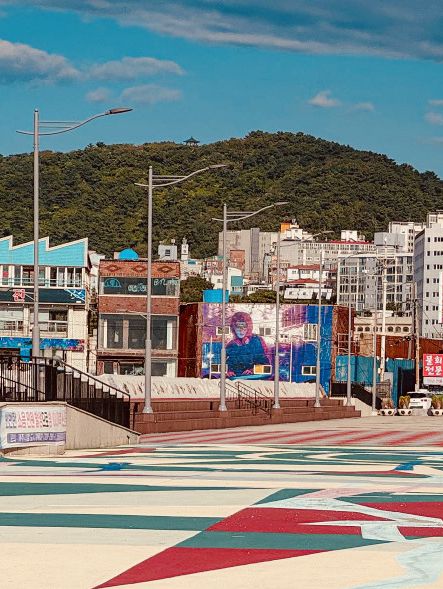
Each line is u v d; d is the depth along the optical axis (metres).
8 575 14.73
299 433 65.56
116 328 129.00
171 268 129.62
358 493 24.66
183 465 33.47
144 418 64.31
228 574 14.78
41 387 40.47
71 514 20.66
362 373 153.50
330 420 98.75
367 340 180.25
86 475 28.97
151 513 20.81
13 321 127.00
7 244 128.88
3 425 35.22
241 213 79.69
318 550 16.62
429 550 16.64
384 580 14.34
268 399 95.25
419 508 21.84
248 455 39.66
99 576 14.69
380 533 18.31
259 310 140.50
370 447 47.81
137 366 128.75
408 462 36.72
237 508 21.62
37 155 47.38
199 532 18.44
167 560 15.80
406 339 173.62
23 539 17.66
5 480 27.38
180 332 145.25
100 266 129.12
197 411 74.19
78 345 126.81
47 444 37.41
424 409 126.69
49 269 128.12
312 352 139.88
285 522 19.62
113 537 17.89
